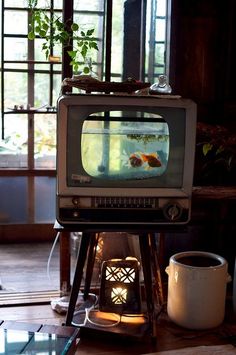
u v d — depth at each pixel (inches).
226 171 111.5
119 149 80.5
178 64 106.0
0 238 149.2
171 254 113.6
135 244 110.7
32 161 149.2
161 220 82.0
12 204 149.4
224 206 112.0
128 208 81.1
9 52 142.4
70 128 78.0
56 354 60.9
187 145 80.9
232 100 107.2
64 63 101.8
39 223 151.3
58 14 133.1
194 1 105.5
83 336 88.8
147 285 86.8
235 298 97.7
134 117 79.9
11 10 139.8
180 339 89.6
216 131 100.5
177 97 81.2
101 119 79.0
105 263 93.1
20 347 62.9
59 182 79.6
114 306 92.7
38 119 148.4
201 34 106.8
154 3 105.8
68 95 78.1
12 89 145.3
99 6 107.0
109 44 103.3
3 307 100.4
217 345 87.4
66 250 104.0
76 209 80.4
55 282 116.5
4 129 147.4
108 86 84.4
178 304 93.3
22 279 118.4
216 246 113.4
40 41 143.5
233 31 105.4
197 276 90.7
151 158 81.3
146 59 106.8
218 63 108.2
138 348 86.0
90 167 80.2
